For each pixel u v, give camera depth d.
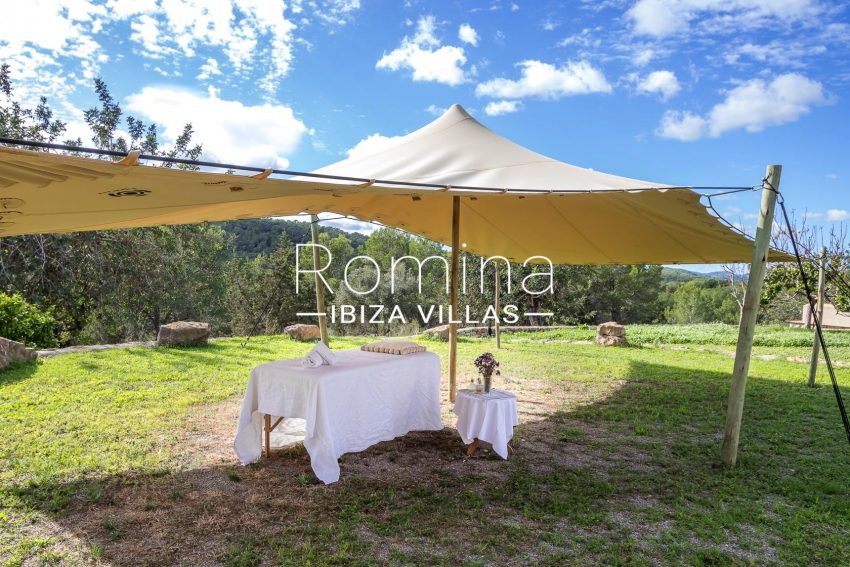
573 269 29.53
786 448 5.32
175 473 4.34
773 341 13.53
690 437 5.68
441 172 5.29
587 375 9.16
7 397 6.51
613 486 4.26
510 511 3.77
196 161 2.63
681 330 15.94
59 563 2.96
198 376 8.12
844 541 3.40
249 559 3.02
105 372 8.12
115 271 14.53
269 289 30.59
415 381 5.36
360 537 3.33
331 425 4.28
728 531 3.53
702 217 5.91
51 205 3.11
